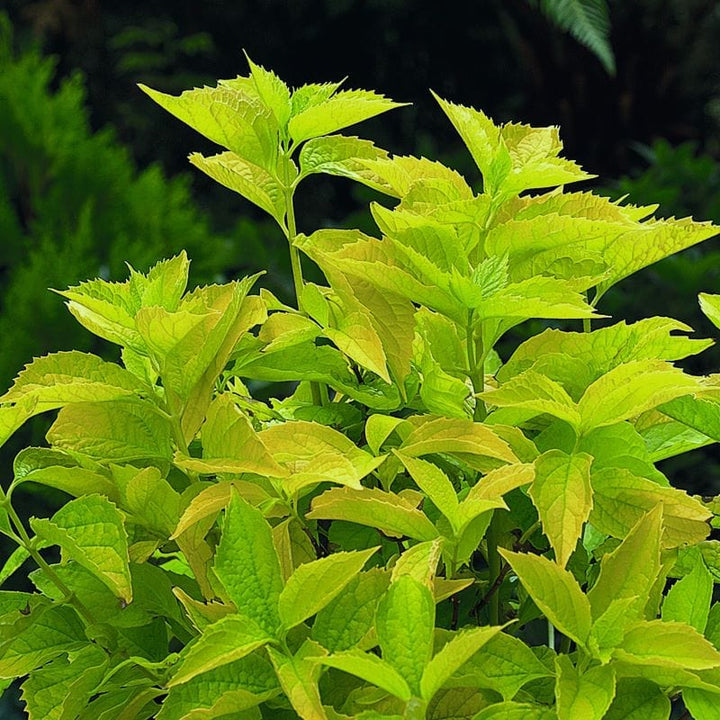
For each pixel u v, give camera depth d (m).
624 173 5.72
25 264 4.00
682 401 1.52
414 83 8.48
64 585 1.53
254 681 1.43
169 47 8.32
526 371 1.47
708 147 7.13
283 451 1.49
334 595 1.40
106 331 1.52
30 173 4.21
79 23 8.30
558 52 5.57
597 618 1.42
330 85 1.63
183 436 1.53
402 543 1.54
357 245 1.55
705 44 6.96
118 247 3.77
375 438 1.50
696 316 3.80
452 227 1.54
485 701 1.45
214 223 7.80
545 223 1.51
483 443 1.46
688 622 1.45
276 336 1.58
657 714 1.42
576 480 1.44
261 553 1.42
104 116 8.54
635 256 1.58
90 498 1.48
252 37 8.64
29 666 1.54
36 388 1.51
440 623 1.56
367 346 1.52
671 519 1.46
